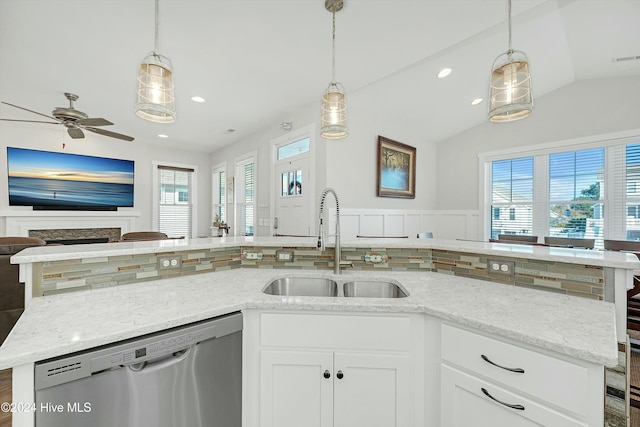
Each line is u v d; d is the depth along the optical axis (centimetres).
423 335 118
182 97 361
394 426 118
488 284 150
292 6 207
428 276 168
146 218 578
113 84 320
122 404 91
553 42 306
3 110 399
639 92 363
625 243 328
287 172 432
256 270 183
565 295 130
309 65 289
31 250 142
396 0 204
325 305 118
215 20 220
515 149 458
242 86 333
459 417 107
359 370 118
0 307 230
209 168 664
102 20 218
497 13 221
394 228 455
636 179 364
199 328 107
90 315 105
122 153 550
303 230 399
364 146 414
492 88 160
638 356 243
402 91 369
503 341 96
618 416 95
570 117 409
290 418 121
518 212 462
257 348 123
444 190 542
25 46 249
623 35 295
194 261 172
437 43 256
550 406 87
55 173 484
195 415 107
